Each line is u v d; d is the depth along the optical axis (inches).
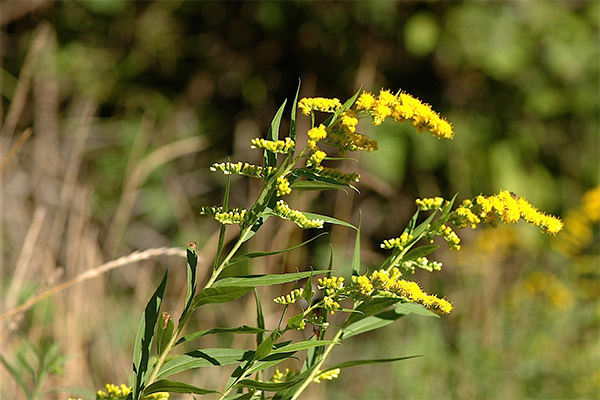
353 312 92.5
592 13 388.5
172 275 318.7
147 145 370.0
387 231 366.0
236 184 364.5
